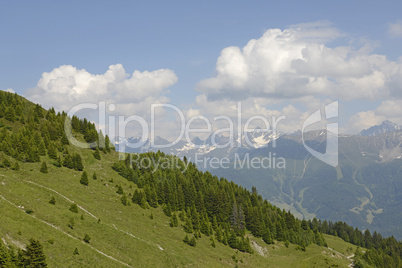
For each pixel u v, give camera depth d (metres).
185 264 127.50
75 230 109.12
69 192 144.25
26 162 158.88
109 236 117.69
